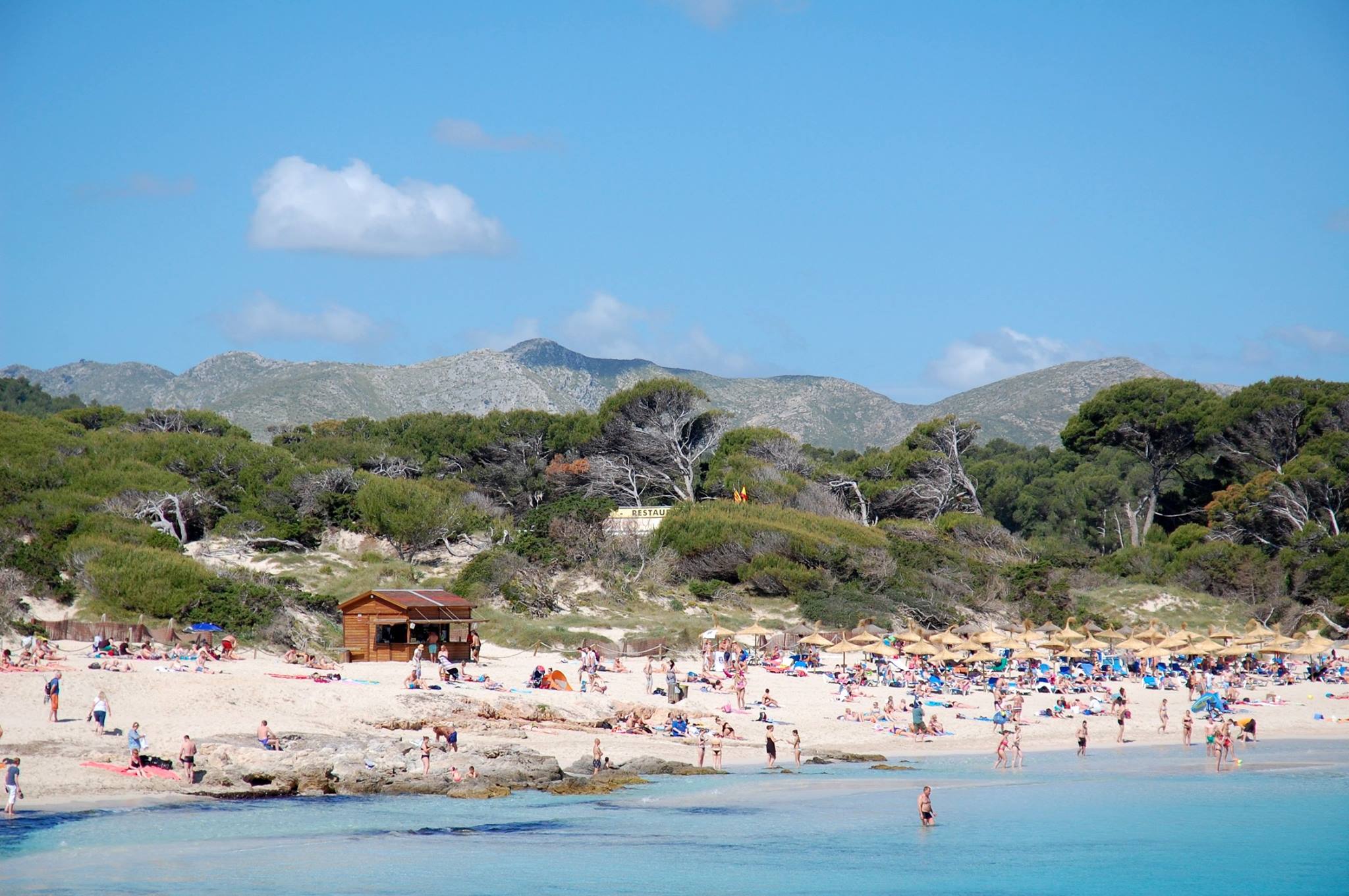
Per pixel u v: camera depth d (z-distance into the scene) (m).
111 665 48.19
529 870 29.75
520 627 69.38
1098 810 38.47
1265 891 29.88
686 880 29.41
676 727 48.53
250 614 61.28
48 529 70.62
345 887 27.67
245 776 35.88
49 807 32.22
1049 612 88.19
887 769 44.56
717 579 88.31
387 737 41.41
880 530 102.94
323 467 94.88
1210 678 70.12
